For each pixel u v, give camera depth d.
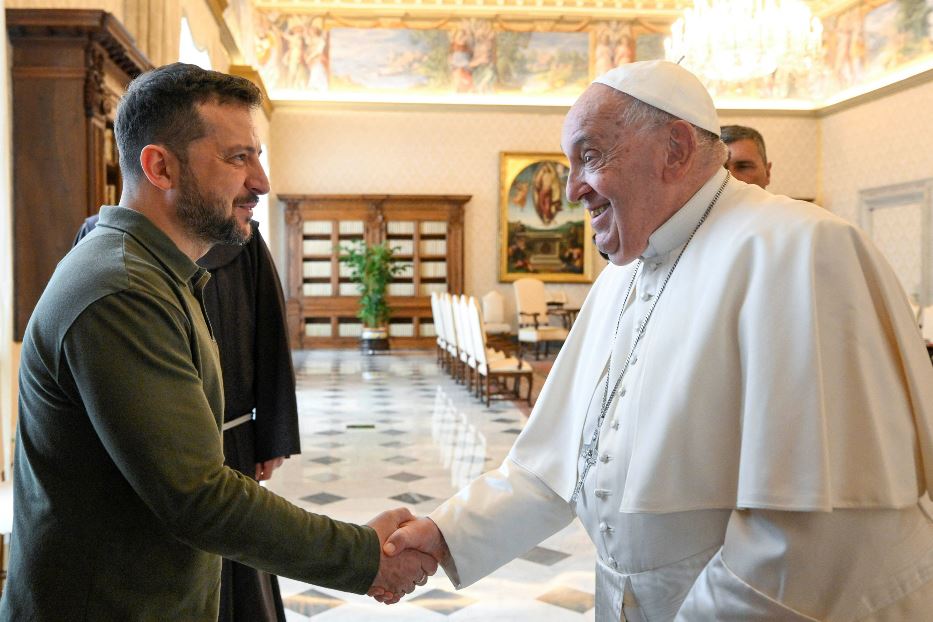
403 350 16.80
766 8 11.30
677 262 1.73
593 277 17.08
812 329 1.46
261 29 16.48
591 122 1.68
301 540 1.52
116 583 1.43
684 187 1.70
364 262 15.73
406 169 16.83
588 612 3.79
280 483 6.09
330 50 16.66
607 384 1.84
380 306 15.91
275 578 2.85
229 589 2.54
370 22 16.66
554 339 15.37
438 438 7.81
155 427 1.37
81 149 4.84
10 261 4.08
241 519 1.44
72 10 4.71
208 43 10.45
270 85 16.59
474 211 17.00
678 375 1.59
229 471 1.48
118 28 5.02
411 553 1.90
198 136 1.55
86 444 1.42
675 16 16.77
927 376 1.49
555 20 16.81
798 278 1.50
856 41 16.14
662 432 1.58
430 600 3.93
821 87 17.17
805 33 11.36
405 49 16.75
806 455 1.41
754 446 1.45
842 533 1.41
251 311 2.91
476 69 16.83
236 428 2.86
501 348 11.02
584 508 1.85
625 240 1.74
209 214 1.57
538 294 16.16
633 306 1.87
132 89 1.56
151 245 1.53
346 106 16.67
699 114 1.68
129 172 1.58
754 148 2.54
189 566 1.52
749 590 1.43
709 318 1.58
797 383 1.44
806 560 1.41
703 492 1.56
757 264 1.55
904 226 14.98
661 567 1.62
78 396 1.40
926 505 1.66
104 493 1.43
